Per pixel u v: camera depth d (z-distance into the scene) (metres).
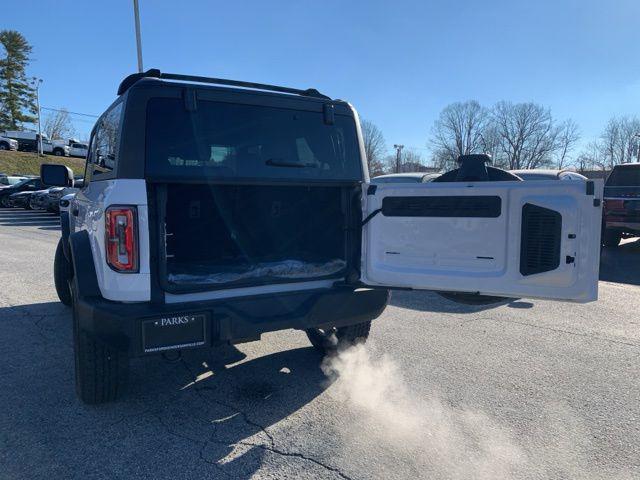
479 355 4.59
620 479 2.68
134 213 2.88
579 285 3.07
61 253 5.83
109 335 2.88
